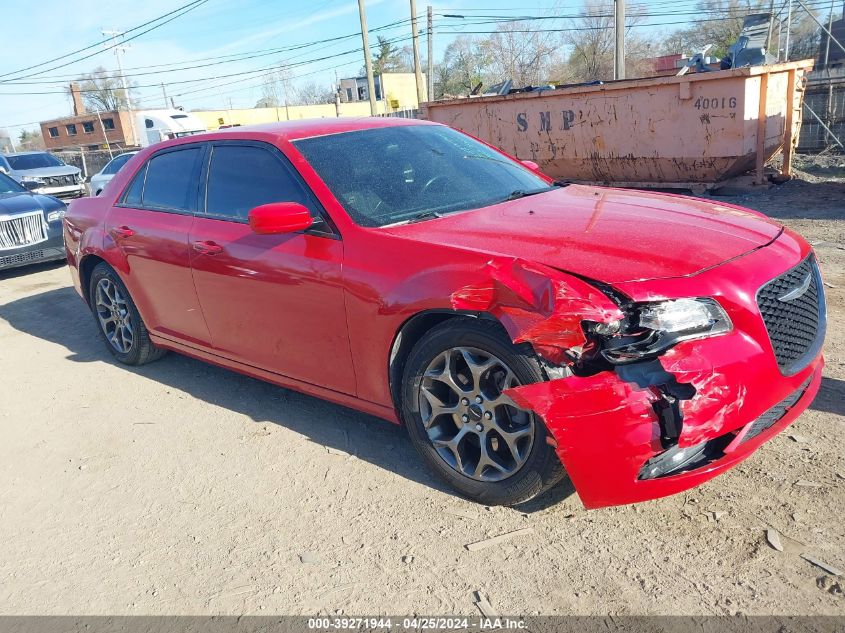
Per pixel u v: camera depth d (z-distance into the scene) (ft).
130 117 195.83
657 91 35.06
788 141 37.58
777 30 89.30
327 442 12.53
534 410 8.32
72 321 22.65
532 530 9.43
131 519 10.78
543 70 154.10
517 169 14.05
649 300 8.24
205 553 9.73
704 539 8.89
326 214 11.34
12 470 12.78
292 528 10.09
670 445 8.14
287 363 12.49
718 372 8.16
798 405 9.61
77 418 14.74
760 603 7.77
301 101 217.77
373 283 10.34
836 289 18.52
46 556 10.10
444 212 11.48
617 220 10.35
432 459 10.41
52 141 235.61
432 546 9.34
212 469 12.00
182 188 14.58
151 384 16.25
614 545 8.97
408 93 185.16
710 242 9.41
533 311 8.43
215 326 13.82
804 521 9.01
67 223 18.13
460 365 10.00
